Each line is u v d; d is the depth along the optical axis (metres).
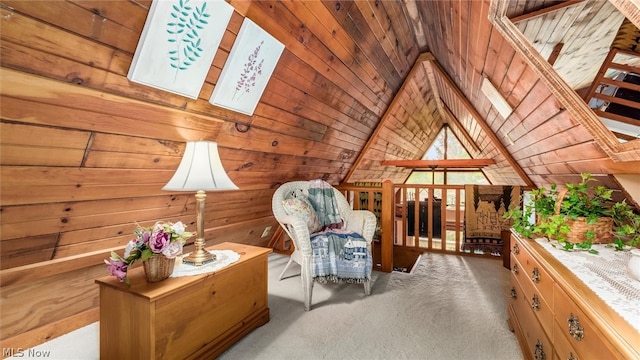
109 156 1.34
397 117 4.09
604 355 0.71
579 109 1.15
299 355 1.54
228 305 1.60
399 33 2.65
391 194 2.92
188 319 1.36
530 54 1.19
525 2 1.01
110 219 1.59
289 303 2.17
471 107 3.19
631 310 0.77
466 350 1.58
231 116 1.78
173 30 1.21
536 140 2.01
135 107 1.27
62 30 0.97
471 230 3.39
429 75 4.01
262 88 1.80
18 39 0.90
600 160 1.37
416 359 1.50
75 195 1.35
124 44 1.13
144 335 1.20
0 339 1.40
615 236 1.42
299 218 2.17
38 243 1.35
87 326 1.76
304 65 2.01
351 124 3.14
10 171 1.09
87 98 1.11
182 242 1.41
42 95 1.00
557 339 1.04
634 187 1.33
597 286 0.93
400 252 3.73
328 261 2.23
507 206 3.27
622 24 0.79
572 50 1.01
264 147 2.23
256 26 1.50
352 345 1.63
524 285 1.51
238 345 1.62
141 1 1.09
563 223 1.41
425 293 2.35
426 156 6.98
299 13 1.69
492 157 4.35
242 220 2.76
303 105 2.28
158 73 1.27
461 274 2.81
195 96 1.48
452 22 1.87
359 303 2.17
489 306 2.12
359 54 2.38
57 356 1.49
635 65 0.82
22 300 1.43
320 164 3.21
